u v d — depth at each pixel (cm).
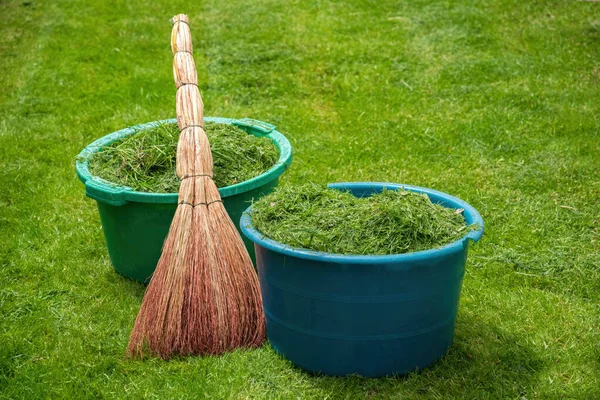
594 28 464
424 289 246
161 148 296
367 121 391
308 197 266
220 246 265
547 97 397
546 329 272
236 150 296
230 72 434
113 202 279
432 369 257
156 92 418
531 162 357
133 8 522
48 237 322
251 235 252
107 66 447
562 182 343
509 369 259
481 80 415
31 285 298
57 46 471
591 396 250
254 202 278
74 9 523
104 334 275
